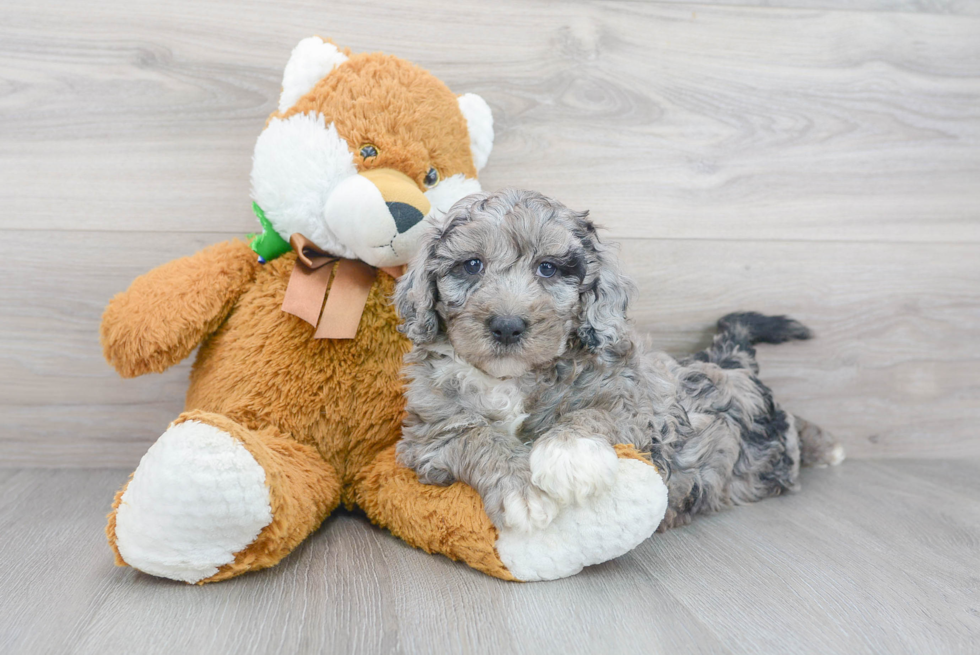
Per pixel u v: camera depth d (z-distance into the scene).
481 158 0.64
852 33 0.74
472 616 0.47
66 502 0.63
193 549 0.49
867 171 0.75
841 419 0.78
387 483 0.57
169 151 0.68
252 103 0.69
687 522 0.61
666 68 0.72
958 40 0.75
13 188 0.67
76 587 0.50
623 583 0.52
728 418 0.65
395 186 0.57
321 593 0.50
